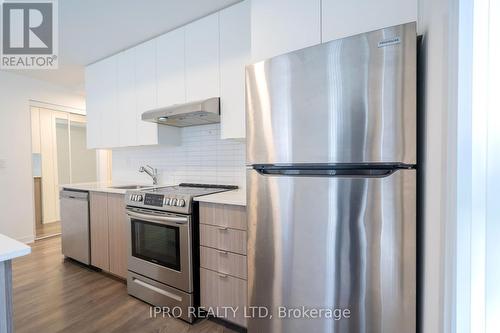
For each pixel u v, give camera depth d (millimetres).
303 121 1101
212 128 2459
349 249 1011
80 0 1859
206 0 1876
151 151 2912
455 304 547
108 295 2104
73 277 2432
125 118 2686
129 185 2775
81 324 1724
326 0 1296
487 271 515
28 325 1707
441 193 666
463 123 521
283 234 1162
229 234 1632
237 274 1612
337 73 1023
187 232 1743
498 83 499
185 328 1695
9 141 3250
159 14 2047
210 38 2049
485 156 511
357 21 1218
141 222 2021
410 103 901
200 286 1776
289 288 1154
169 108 2057
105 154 4215
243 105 1893
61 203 2824
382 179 947
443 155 646
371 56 960
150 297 1962
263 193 1217
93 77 2998
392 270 940
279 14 1439
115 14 2039
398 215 927
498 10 495
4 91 3209
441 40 688
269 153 1193
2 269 811
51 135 3736
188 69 2182
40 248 3248
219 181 2422
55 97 3750
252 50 1530
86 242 2568
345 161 1012
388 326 952
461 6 515
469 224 524
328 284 1058
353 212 1000
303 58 1098
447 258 593
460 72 520
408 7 1104
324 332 1074
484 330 521
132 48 2590
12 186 3268
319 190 1066
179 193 1908
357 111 987
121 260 2279
